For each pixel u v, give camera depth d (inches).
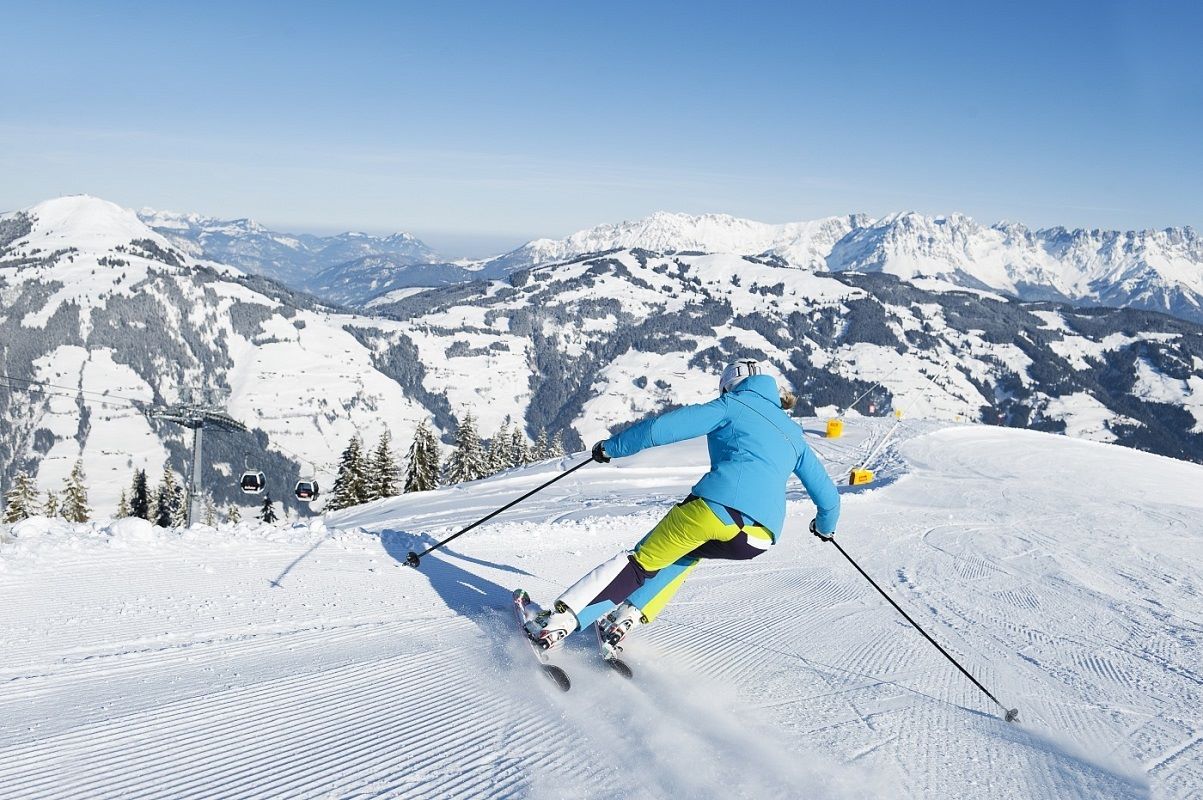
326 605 203.2
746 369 165.0
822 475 164.1
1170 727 160.9
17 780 101.5
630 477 877.8
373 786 105.0
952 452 986.7
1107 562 383.9
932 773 124.3
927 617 249.9
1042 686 184.7
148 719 124.4
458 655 166.2
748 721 139.3
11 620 172.1
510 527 358.6
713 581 277.9
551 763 115.5
